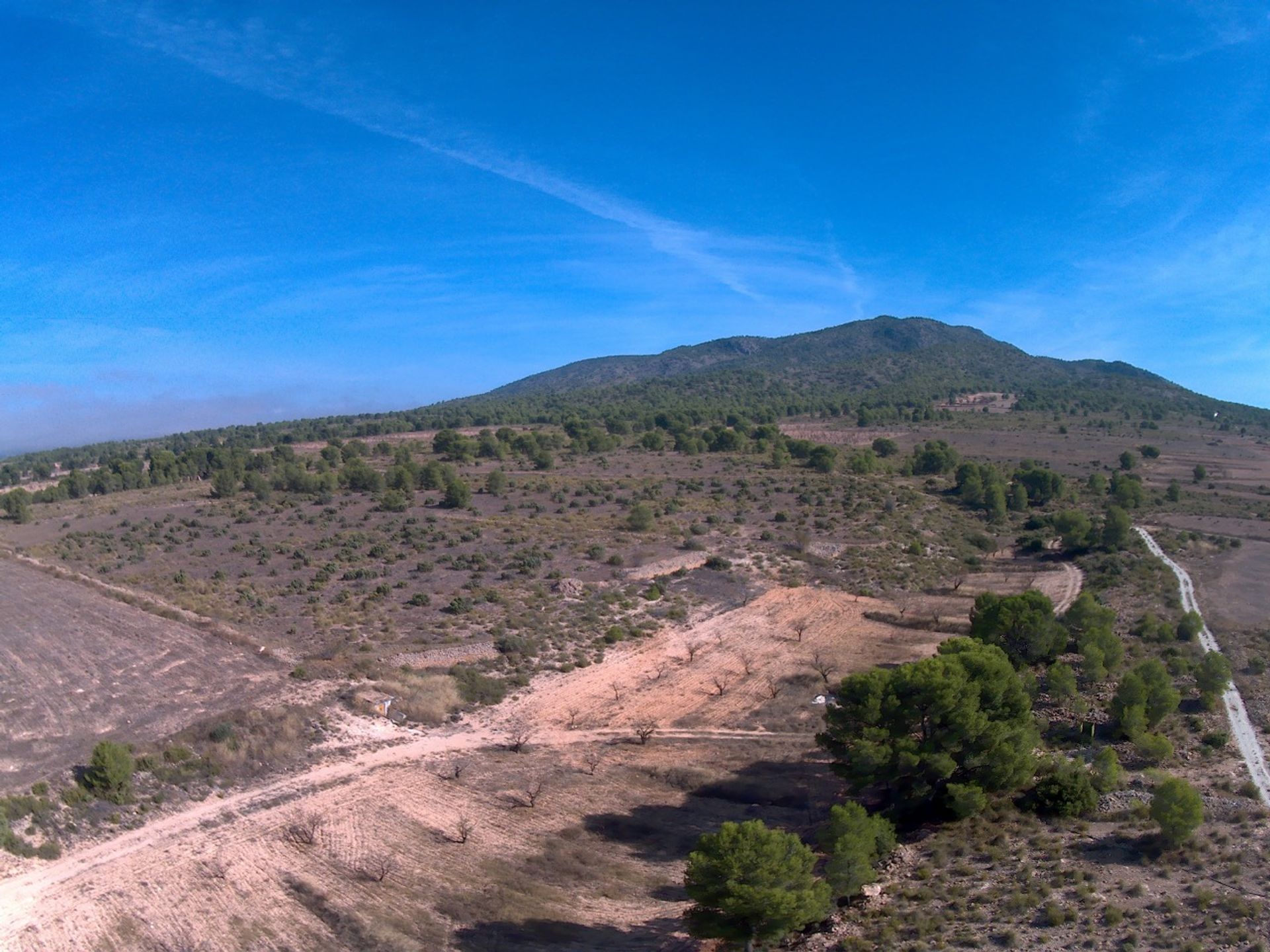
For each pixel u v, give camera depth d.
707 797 50.00
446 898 38.66
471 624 74.00
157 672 60.50
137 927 35.44
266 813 44.88
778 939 32.09
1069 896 33.66
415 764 51.75
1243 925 30.47
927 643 76.94
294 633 69.38
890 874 37.34
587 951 35.16
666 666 70.25
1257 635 66.62
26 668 60.97
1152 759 46.25
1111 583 87.31
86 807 43.06
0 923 35.12
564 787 50.25
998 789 43.03
